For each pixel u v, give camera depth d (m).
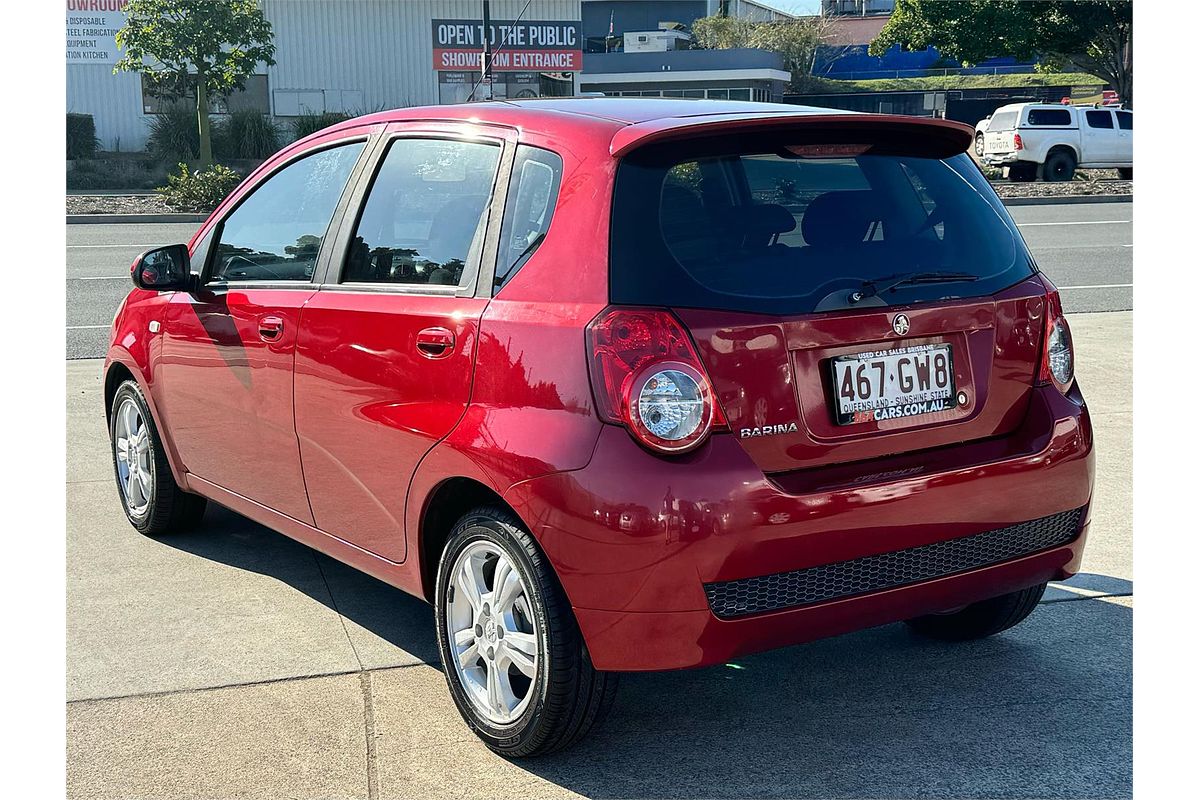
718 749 3.21
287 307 3.88
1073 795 2.95
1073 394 3.38
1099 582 4.36
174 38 27.16
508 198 3.23
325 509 3.82
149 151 32.16
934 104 47.00
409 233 3.53
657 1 52.69
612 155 2.97
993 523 3.12
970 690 3.55
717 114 3.18
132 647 3.90
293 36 36.06
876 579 2.97
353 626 4.09
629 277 2.85
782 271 2.93
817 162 3.11
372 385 3.47
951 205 3.26
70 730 3.32
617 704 3.50
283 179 4.20
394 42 36.75
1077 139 29.19
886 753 3.18
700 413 2.77
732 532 2.75
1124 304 11.11
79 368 8.59
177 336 4.51
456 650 3.30
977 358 3.16
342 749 3.22
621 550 2.75
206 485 4.57
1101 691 3.52
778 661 3.80
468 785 3.04
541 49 37.31
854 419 2.96
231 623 4.11
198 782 3.05
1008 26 39.03
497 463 2.96
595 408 2.80
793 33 52.69
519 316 3.02
